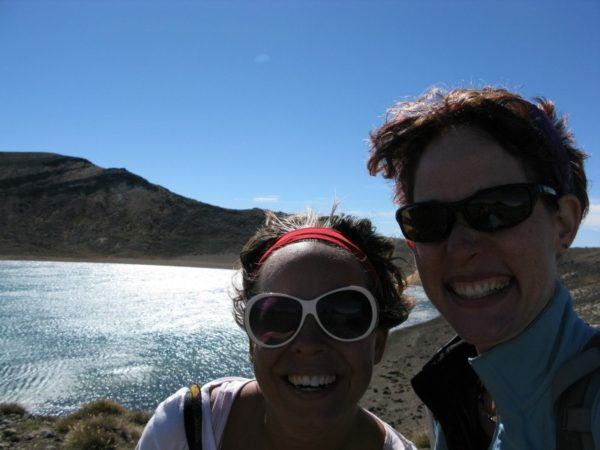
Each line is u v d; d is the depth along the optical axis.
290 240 0.65
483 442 0.66
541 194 0.55
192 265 36.00
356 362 0.61
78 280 19.55
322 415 0.60
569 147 0.62
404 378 5.66
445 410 0.68
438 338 8.17
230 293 0.73
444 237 0.58
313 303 0.59
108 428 3.45
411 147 0.62
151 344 7.54
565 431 0.48
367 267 0.67
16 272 22.67
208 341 7.87
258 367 0.62
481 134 0.57
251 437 0.65
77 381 5.45
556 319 0.55
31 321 9.24
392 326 0.72
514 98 0.56
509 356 0.55
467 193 0.56
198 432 0.63
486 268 0.56
